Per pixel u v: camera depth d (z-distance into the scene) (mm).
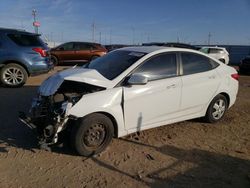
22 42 10242
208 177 4395
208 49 24297
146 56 5461
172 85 5605
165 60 5668
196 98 6078
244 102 9023
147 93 5281
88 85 5047
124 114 5098
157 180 4246
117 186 4055
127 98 5066
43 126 4840
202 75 6152
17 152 4875
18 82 10289
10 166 4438
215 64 6523
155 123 5551
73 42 20750
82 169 4445
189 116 6109
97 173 4359
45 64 10602
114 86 5043
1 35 10039
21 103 7797
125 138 5594
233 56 39719
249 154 5242
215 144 5602
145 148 5238
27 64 10234
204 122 6676
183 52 5977
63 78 4949
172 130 6152
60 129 4629
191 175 4422
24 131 5750
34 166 4473
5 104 7660
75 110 4645
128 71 5223
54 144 4844
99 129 4859
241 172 4586
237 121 6977
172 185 4141
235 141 5797
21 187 3941
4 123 6156
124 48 6273
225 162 4891
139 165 4637
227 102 6828
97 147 4906
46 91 5020
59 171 4363
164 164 4711
